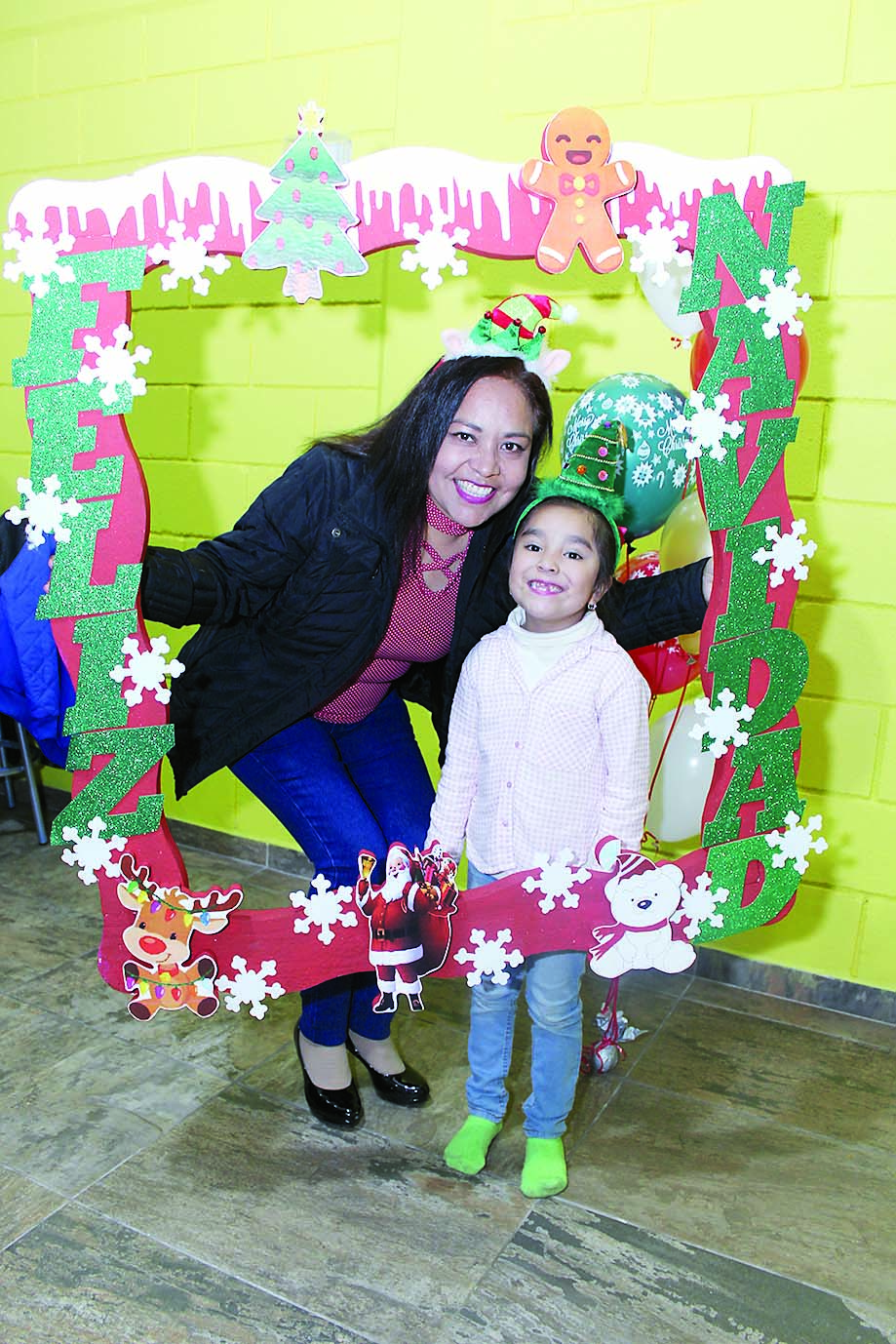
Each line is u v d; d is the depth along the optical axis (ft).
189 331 9.37
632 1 7.43
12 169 10.07
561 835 5.35
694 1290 5.02
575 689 5.24
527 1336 4.71
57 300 4.51
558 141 4.53
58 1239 5.11
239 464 9.39
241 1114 6.18
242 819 9.92
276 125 8.73
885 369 7.15
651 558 6.38
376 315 8.60
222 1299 4.81
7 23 9.78
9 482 10.52
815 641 7.60
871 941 7.69
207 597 4.97
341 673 5.34
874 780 7.55
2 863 9.61
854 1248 5.36
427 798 6.03
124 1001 7.38
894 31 6.81
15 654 8.42
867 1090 6.79
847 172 7.06
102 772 4.75
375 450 5.24
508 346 5.19
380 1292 4.91
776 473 4.91
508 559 5.58
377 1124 6.17
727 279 4.68
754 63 7.19
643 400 5.83
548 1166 5.64
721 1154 6.07
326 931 5.05
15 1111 6.08
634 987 8.04
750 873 5.25
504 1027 5.79
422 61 8.09
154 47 9.14
